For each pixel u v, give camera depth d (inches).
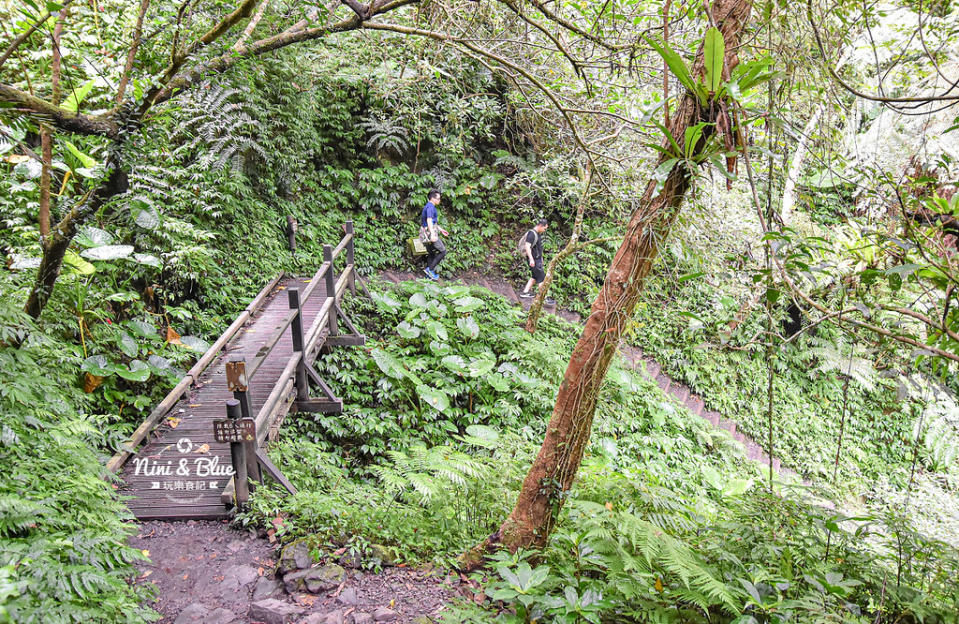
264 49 128.7
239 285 309.1
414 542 138.1
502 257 436.8
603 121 219.9
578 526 123.9
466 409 292.8
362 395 267.1
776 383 372.2
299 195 385.4
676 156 95.6
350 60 385.1
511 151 458.6
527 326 341.1
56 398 130.5
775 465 331.6
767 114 90.6
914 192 92.4
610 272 109.8
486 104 329.4
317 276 247.1
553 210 456.1
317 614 113.0
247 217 335.0
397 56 296.8
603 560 109.0
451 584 123.0
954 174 112.7
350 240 330.6
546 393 301.4
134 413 208.7
